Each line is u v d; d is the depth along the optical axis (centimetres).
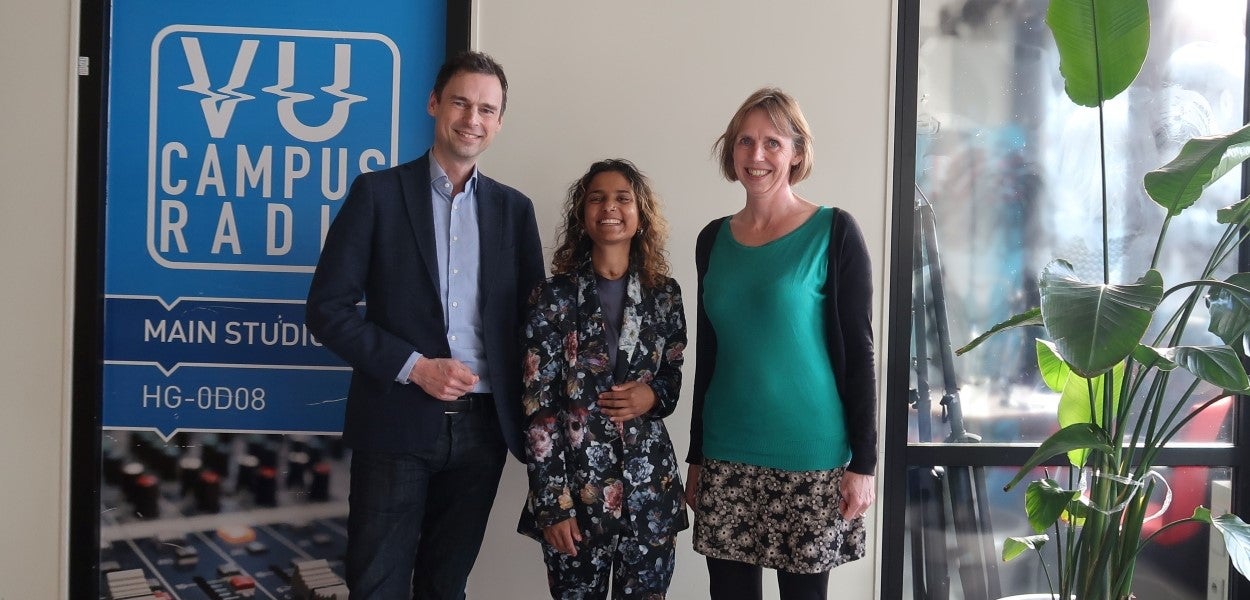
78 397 244
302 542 250
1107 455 199
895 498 256
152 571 248
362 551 194
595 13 245
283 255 246
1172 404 265
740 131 195
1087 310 169
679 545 250
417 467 196
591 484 189
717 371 201
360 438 194
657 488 194
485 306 200
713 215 248
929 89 256
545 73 245
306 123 245
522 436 201
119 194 244
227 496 249
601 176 196
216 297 246
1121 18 188
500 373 200
